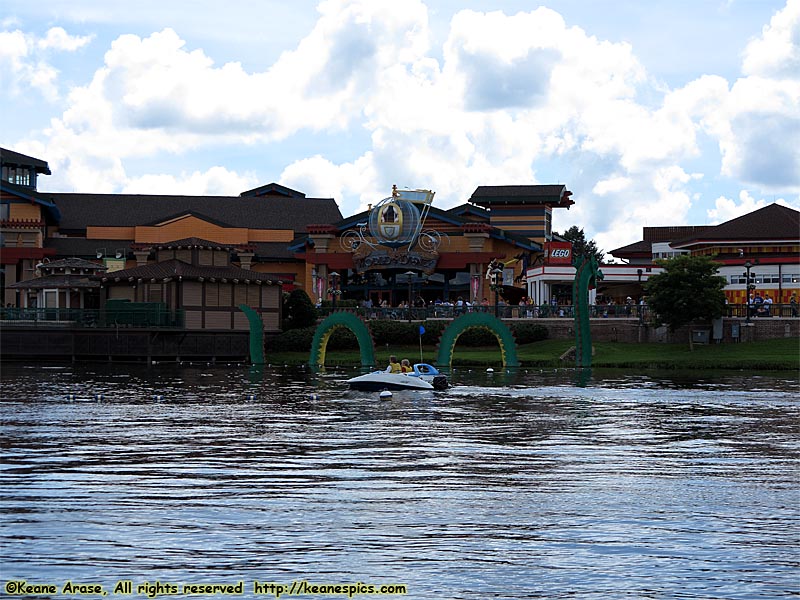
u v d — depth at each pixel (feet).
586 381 230.07
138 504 86.84
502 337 285.02
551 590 64.85
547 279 377.50
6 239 407.44
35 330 309.01
